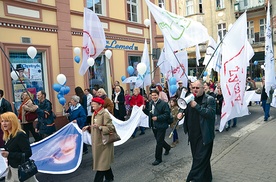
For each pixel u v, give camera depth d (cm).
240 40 661
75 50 939
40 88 958
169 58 953
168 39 780
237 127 931
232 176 472
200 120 409
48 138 549
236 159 568
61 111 1004
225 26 2923
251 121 1039
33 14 923
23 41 887
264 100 1023
